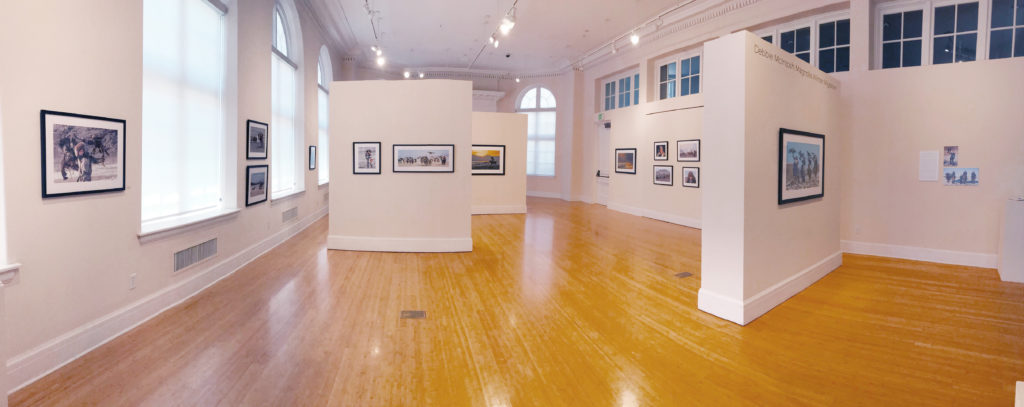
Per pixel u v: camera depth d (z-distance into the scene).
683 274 6.32
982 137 6.58
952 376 3.34
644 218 12.12
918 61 7.24
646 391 3.10
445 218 7.69
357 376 3.26
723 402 2.97
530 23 11.55
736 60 4.40
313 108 10.73
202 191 5.77
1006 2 6.55
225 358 3.51
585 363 3.53
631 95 13.51
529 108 18.30
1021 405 1.85
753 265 4.57
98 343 3.68
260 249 7.22
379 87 7.53
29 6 3.04
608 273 6.36
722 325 4.39
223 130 6.20
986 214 6.63
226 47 6.14
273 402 2.88
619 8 10.31
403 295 5.24
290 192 9.11
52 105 3.22
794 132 5.18
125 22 3.95
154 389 3.01
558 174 17.69
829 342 3.97
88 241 3.59
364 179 7.64
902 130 7.15
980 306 4.95
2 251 2.93
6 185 2.92
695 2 9.74
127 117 4.00
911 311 4.79
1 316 2.53
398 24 11.84
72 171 3.41
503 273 6.32
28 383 3.04
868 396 3.05
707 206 4.77
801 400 3.00
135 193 4.14
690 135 10.56
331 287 5.52
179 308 4.65
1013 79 6.34
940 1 7.02
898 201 7.26
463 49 14.47
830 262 6.38
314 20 10.56
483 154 13.04
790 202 5.23
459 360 3.55
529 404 2.91
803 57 8.53
